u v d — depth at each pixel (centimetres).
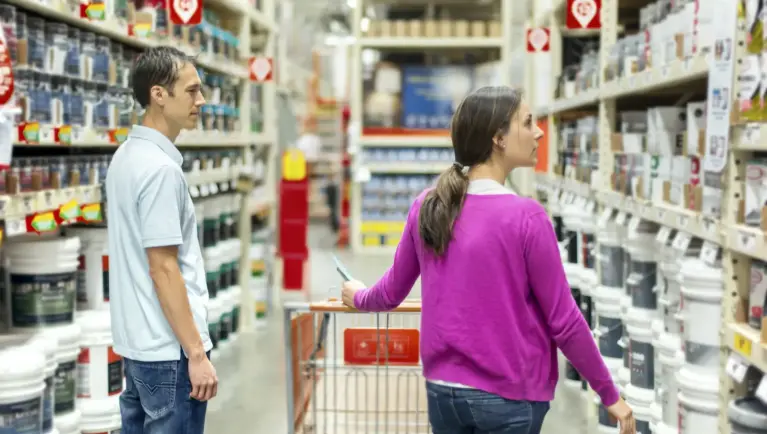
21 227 274
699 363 252
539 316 187
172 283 212
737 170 235
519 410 183
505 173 193
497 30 945
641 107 440
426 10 1012
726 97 230
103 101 340
